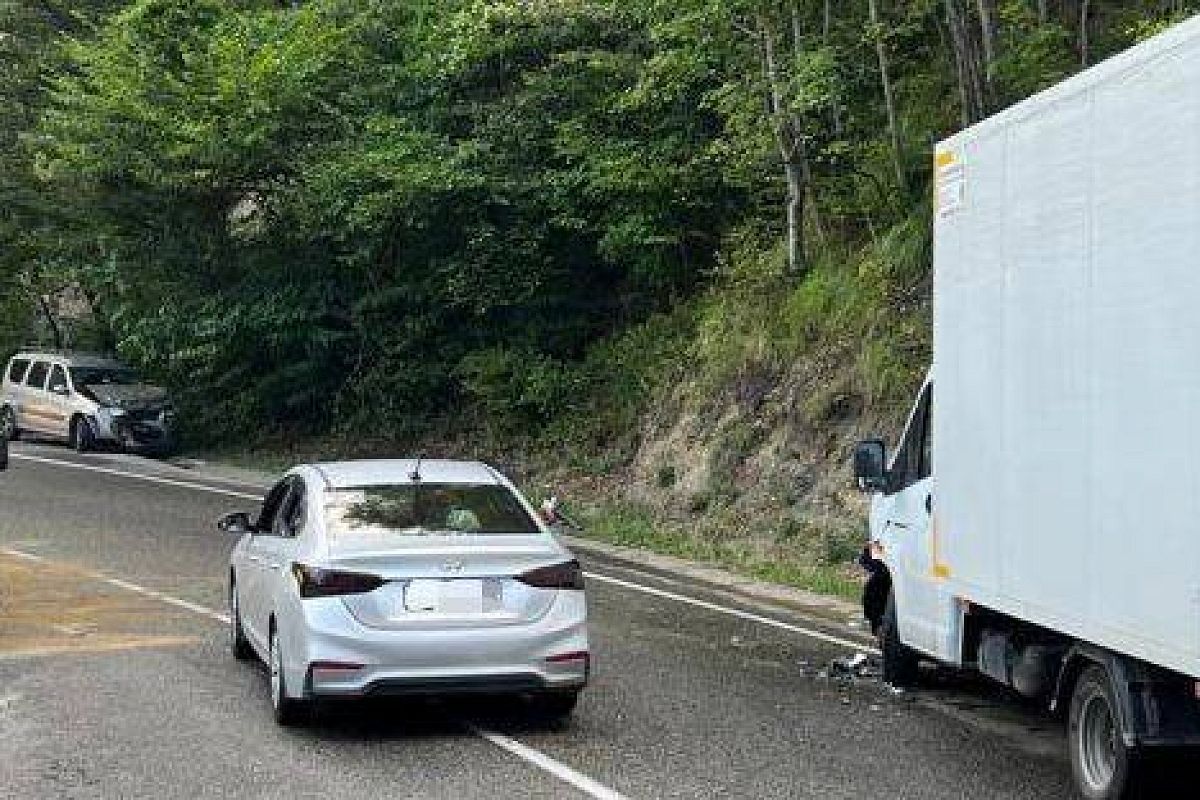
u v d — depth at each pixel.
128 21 29.95
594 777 7.87
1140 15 18.45
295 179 28.89
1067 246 7.25
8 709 9.36
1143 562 6.39
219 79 27.92
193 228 30.72
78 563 15.98
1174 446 6.13
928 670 11.27
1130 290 6.57
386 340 28.75
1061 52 18.17
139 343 30.50
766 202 23.81
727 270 23.22
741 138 22.11
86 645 11.55
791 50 21.73
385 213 26.05
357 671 8.48
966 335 8.65
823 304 20.67
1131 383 6.54
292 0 33.00
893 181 20.58
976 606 8.82
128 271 30.62
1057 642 7.99
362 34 28.92
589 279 27.92
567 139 25.05
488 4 25.94
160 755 8.25
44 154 31.97
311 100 28.23
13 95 34.97
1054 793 7.65
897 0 21.16
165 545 17.47
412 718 9.30
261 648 9.88
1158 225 6.32
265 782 7.69
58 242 32.34
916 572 9.93
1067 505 7.20
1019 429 7.82
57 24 36.38
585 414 25.27
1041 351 7.54
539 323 27.39
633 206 24.75
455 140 27.50
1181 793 6.98
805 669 11.27
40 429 31.33
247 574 10.55
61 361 31.42
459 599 8.67
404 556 8.62
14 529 18.75
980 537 8.40
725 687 10.48
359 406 29.78
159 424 30.02
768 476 19.86
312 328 28.98
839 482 18.55
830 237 21.69
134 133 29.25
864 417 18.94
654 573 17.25
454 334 28.67
